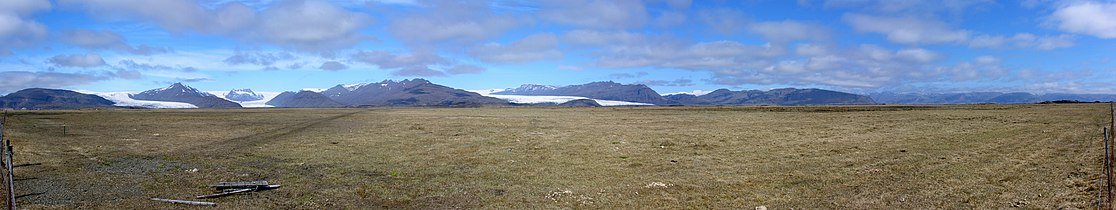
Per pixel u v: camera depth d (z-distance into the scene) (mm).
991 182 22281
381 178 26141
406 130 52969
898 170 25922
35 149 35531
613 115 82188
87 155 33469
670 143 39438
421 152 35812
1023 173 23625
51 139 42625
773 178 25078
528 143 40656
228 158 32938
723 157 32188
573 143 40375
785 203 20203
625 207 20031
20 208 19531
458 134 48375
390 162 31328
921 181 23094
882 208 19016
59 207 19750
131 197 21547
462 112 102750
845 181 23797
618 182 24812
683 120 66938
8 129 51156
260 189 23375
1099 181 20703
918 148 33625
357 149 37469
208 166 29750
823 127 51719
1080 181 21141
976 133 41281
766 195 21594
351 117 80500
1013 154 29188
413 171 28172
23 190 22641
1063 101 110625
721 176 25938
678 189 23000
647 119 70375
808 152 33438
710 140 41469
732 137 43562
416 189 23500
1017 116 57156
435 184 24609
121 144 39938
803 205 19828
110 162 30797
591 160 31672
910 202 19641
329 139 44219
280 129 55125
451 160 32062
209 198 21500
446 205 20672
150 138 44875
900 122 54938
